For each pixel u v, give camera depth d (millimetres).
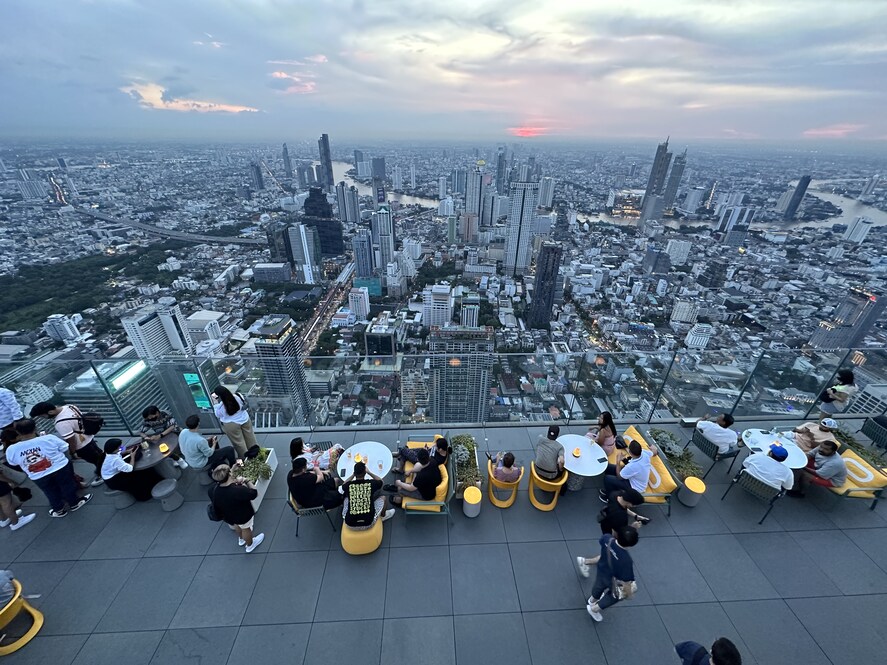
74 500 4859
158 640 3598
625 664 3469
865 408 6520
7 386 6086
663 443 5500
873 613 3900
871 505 5035
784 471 4566
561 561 4375
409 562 4324
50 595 3967
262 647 3547
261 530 4703
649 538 4625
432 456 4523
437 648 3555
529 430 6383
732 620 3814
